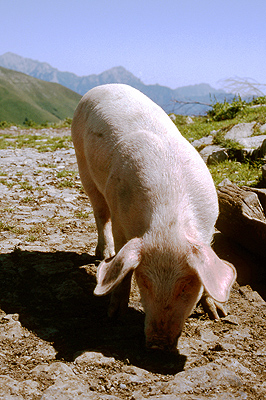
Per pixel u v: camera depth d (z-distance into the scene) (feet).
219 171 15.48
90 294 7.66
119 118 7.55
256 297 7.53
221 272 5.54
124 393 5.42
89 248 9.53
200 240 6.21
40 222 11.35
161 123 7.28
